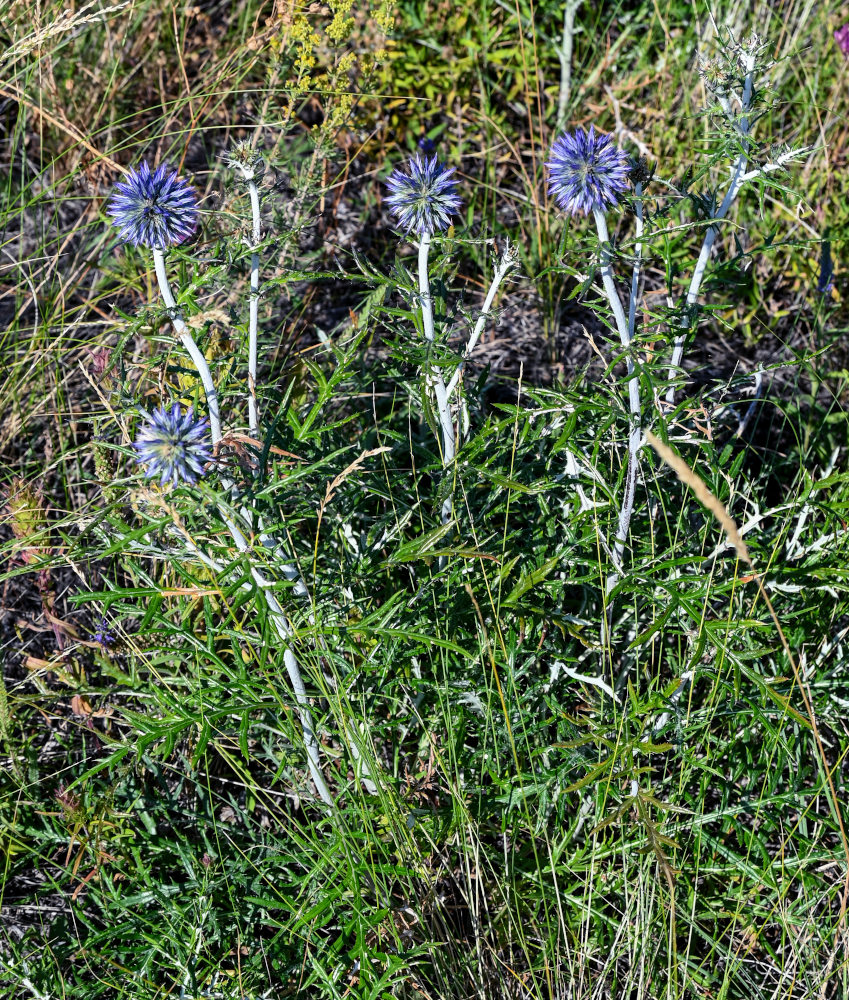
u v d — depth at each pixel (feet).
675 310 2.49
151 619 2.16
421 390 2.55
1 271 3.49
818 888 2.47
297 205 3.23
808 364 3.25
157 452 2.12
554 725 2.57
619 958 2.42
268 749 2.57
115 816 2.51
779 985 2.31
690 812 2.35
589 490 2.59
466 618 2.55
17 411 3.11
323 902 2.26
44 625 2.81
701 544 2.63
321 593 2.46
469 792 2.45
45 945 2.37
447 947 2.35
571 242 2.76
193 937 2.33
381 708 2.63
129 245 3.22
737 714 2.48
